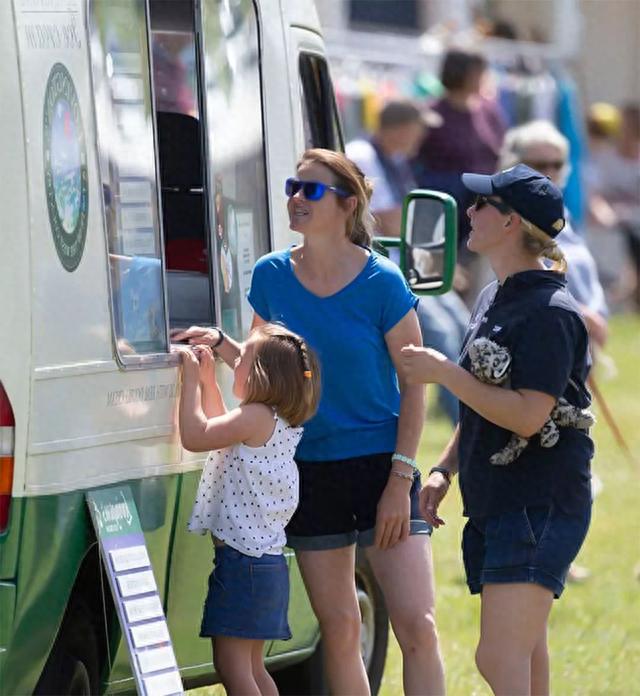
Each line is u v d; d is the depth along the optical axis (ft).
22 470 38.42
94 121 41.04
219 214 46.52
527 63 149.79
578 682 61.11
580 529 43.14
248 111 48.32
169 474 43.65
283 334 43.91
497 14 185.88
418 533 46.14
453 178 103.96
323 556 46.11
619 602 72.90
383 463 45.80
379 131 94.58
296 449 45.70
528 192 43.34
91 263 40.47
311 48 53.36
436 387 111.04
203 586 46.39
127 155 42.32
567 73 171.01
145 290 42.63
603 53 207.21
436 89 135.85
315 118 54.60
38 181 38.68
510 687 42.96
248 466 43.55
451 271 52.65
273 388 43.42
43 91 39.11
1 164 38.24
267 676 45.57
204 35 46.03
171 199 49.70
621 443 63.82
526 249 43.70
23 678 39.73
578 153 147.84
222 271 46.60
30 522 38.68
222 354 45.01
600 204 174.60
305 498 45.91
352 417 45.57
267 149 49.14
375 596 54.95
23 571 38.73
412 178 102.68
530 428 42.29
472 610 70.38
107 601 42.73
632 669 63.00
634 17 209.05
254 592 43.65
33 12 39.14
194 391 43.34
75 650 42.22
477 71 104.63
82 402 40.01
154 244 43.14
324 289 45.39
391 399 46.16
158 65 50.34
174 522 44.19
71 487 39.75
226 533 43.73
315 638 52.80
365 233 45.93
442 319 86.43
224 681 44.42
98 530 40.11
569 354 42.55
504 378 42.75
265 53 49.37
